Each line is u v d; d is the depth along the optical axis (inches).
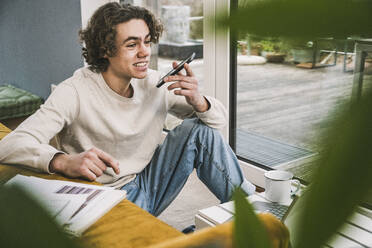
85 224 39.9
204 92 108.5
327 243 4.0
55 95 62.1
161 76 70.9
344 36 3.7
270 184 59.7
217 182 70.1
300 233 4.2
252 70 97.5
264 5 3.6
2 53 189.8
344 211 4.0
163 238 38.5
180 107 71.9
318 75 83.4
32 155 54.0
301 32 3.6
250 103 100.5
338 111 4.2
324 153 4.1
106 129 64.7
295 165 93.4
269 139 98.4
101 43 62.0
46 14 152.6
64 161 53.5
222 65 101.6
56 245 4.6
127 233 39.4
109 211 44.1
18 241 4.6
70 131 65.2
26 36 168.1
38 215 4.6
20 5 167.2
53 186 47.6
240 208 5.3
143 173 70.5
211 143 68.9
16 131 58.1
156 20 66.4
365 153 4.0
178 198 97.6
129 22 61.3
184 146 69.2
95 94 63.7
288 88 90.8
